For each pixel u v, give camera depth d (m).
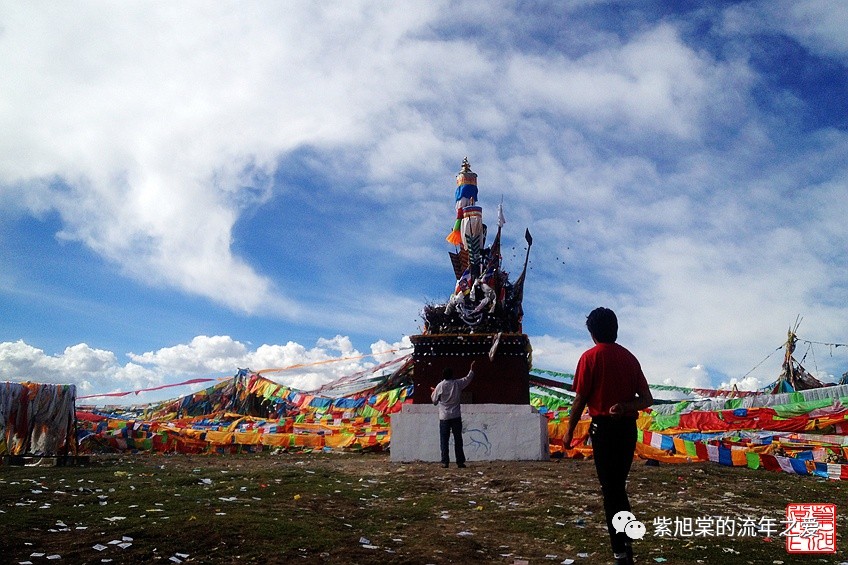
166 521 7.92
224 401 28.53
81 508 8.67
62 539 7.15
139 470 13.66
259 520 8.12
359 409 25.00
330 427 22.89
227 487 10.74
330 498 10.16
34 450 15.69
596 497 10.83
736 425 20.62
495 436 16.88
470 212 19.17
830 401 20.19
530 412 17.02
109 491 10.17
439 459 16.78
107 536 7.26
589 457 18.20
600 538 8.36
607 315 6.92
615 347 6.77
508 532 8.66
